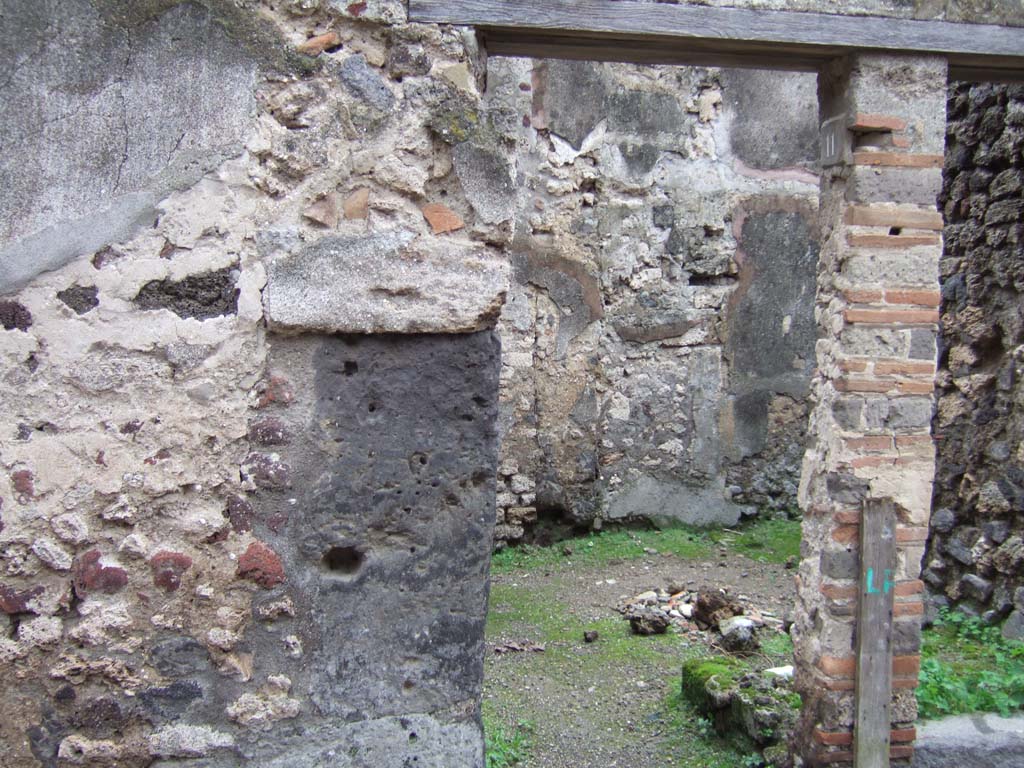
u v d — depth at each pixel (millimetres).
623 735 4363
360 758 2896
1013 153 5039
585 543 7449
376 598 2908
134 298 2717
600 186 7406
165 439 2756
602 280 7473
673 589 6320
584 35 3225
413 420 2914
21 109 2611
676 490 7805
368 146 2846
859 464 3576
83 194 2668
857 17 3443
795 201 7898
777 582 6574
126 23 2658
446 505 2953
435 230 2904
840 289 3619
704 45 3393
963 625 5191
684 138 7613
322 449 2852
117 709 2764
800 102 7855
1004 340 5219
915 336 3602
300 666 2865
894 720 3660
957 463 5504
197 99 2723
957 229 5492
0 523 2662
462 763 2975
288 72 2785
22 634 2693
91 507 2721
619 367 7590
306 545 2850
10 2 2582
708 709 4410
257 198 2779
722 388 7855
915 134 3570
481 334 2975
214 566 2803
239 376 2793
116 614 2746
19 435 2666
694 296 7723
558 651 5371
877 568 3566
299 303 2791
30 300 2656
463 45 2932
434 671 2961
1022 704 3967
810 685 3717
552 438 7414
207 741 2811
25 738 2713
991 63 3684
